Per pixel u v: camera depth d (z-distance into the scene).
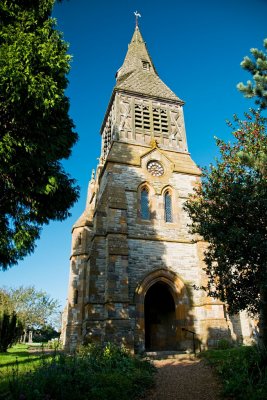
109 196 23.44
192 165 27.80
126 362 13.38
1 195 13.56
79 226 31.09
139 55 36.94
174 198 25.61
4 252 13.20
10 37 12.96
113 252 20.92
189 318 21.33
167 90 32.84
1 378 10.38
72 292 28.20
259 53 11.54
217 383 11.00
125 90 30.47
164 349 23.33
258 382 9.37
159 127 29.80
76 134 15.72
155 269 22.00
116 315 19.08
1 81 11.75
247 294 12.24
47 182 13.84
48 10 14.86
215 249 12.55
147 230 23.39
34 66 13.03
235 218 11.87
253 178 11.95
